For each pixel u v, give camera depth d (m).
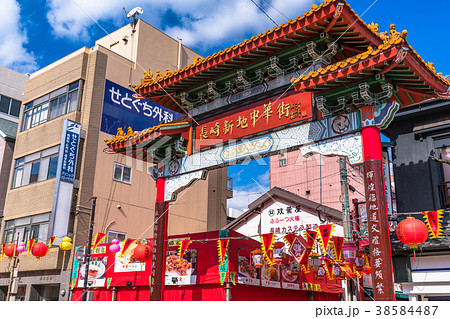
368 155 11.75
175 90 16.86
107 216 25.81
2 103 33.59
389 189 15.61
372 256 10.88
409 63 11.05
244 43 14.04
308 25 12.65
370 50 11.19
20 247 20.61
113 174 26.81
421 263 13.38
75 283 21.97
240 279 17.69
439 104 14.62
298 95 13.77
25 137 28.81
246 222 31.47
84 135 25.77
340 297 25.53
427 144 15.04
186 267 18.55
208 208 32.72
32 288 25.17
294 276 21.48
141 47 30.55
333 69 11.71
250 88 15.20
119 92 28.16
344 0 11.75
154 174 17.28
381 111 11.90
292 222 28.97
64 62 28.52
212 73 15.48
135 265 19.86
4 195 29.17
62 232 23.45
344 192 16.66
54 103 28.08
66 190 24.09
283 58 14.43
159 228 16.12
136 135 16.84
